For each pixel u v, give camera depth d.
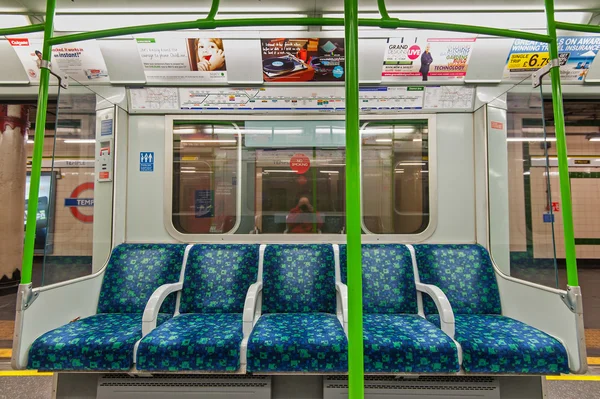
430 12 2.21
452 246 2.57
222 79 2.58
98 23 2.30
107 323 2.09
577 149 7.50
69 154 2.49
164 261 2.49
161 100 2.71
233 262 2.45
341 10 2.27
